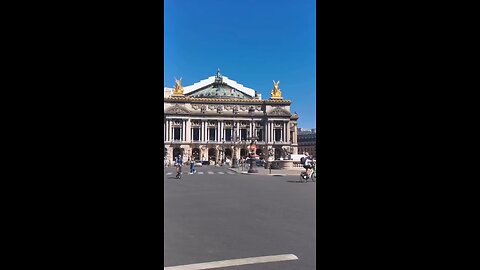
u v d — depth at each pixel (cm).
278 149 11481
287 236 779
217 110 11425
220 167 7288
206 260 605
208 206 1270
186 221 956
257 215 1061
